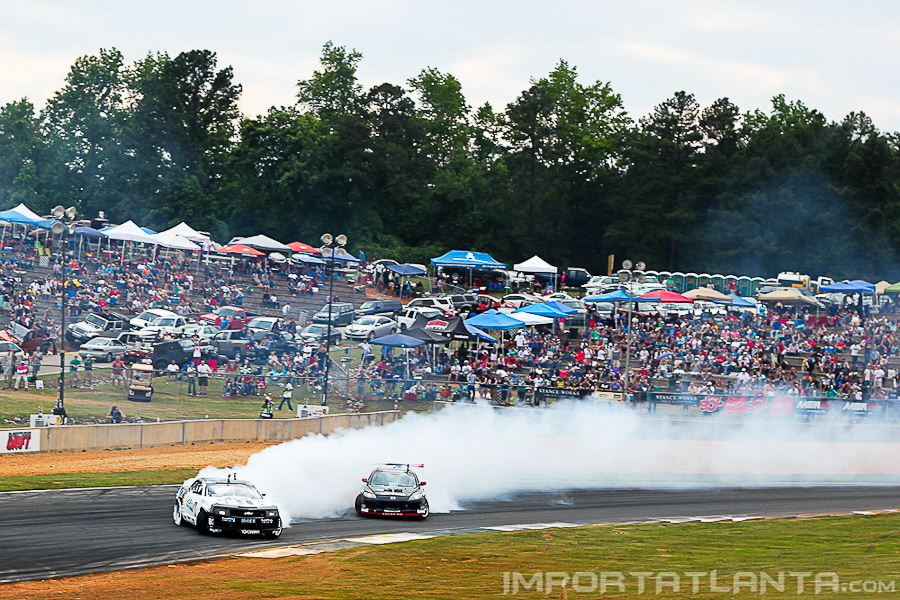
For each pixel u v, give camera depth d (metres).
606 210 160.38
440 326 74.38
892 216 150.88
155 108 142.00
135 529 30.89
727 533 35.84
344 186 144.50
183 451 48.62
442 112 185.00
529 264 113.00
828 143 151.88
